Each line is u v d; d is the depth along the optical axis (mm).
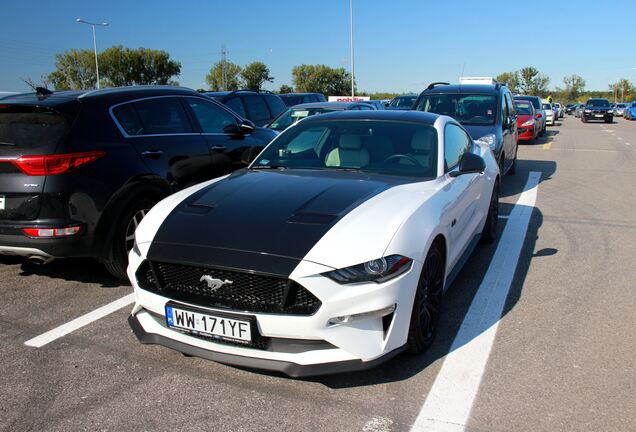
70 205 4102
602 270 4977
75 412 2824
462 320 3896
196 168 5371
